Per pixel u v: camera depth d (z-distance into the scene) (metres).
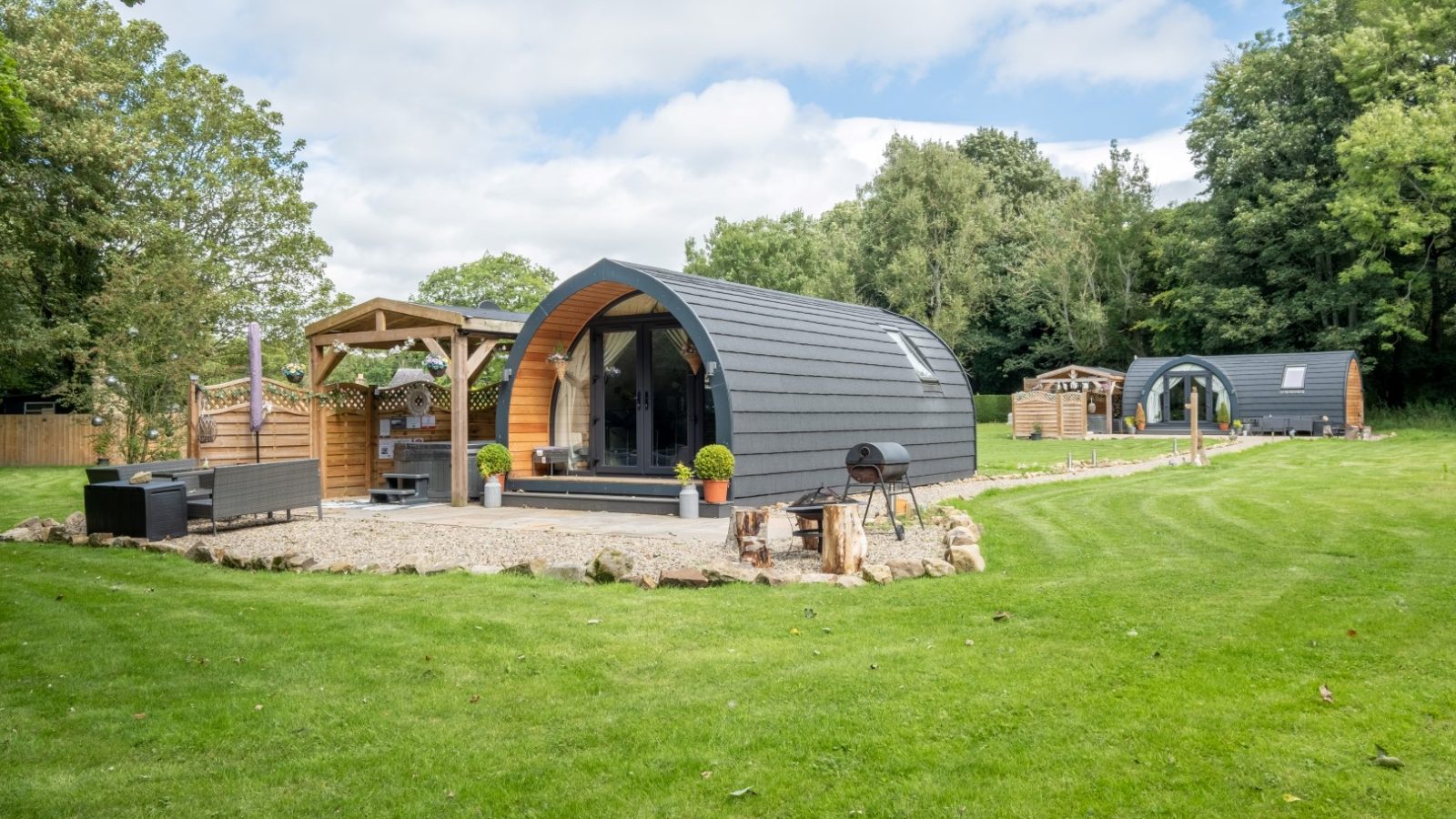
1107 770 3.98
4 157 23.31
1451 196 32.84
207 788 4.02
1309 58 38.59
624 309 14.88
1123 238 47.56
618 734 4.47
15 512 14.33
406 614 6.77
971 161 54.06
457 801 3.85
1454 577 7.38
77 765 4.29
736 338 13.03
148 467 12.66
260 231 32.22
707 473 12.18
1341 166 34.69
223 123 31.78
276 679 5.42
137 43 30.44
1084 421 33.88
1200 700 4.73
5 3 25.31
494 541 10.31
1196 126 42.00
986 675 5.15
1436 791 3.74
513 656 5.72
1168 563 8.23
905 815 3.64
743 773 4.03
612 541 10.12
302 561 8.83
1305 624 6.04
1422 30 34.91
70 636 6.48
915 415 16.45
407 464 15.13
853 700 4.83
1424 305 38.53
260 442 14.65
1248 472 17.53
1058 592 7.09
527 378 14.88
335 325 15.62
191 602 7.45
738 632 6.16
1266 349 41.12
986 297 52.69
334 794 3.94
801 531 9.31
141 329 14.92
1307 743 4.20
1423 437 28.31
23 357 26.77
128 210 27.95
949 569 7.88
